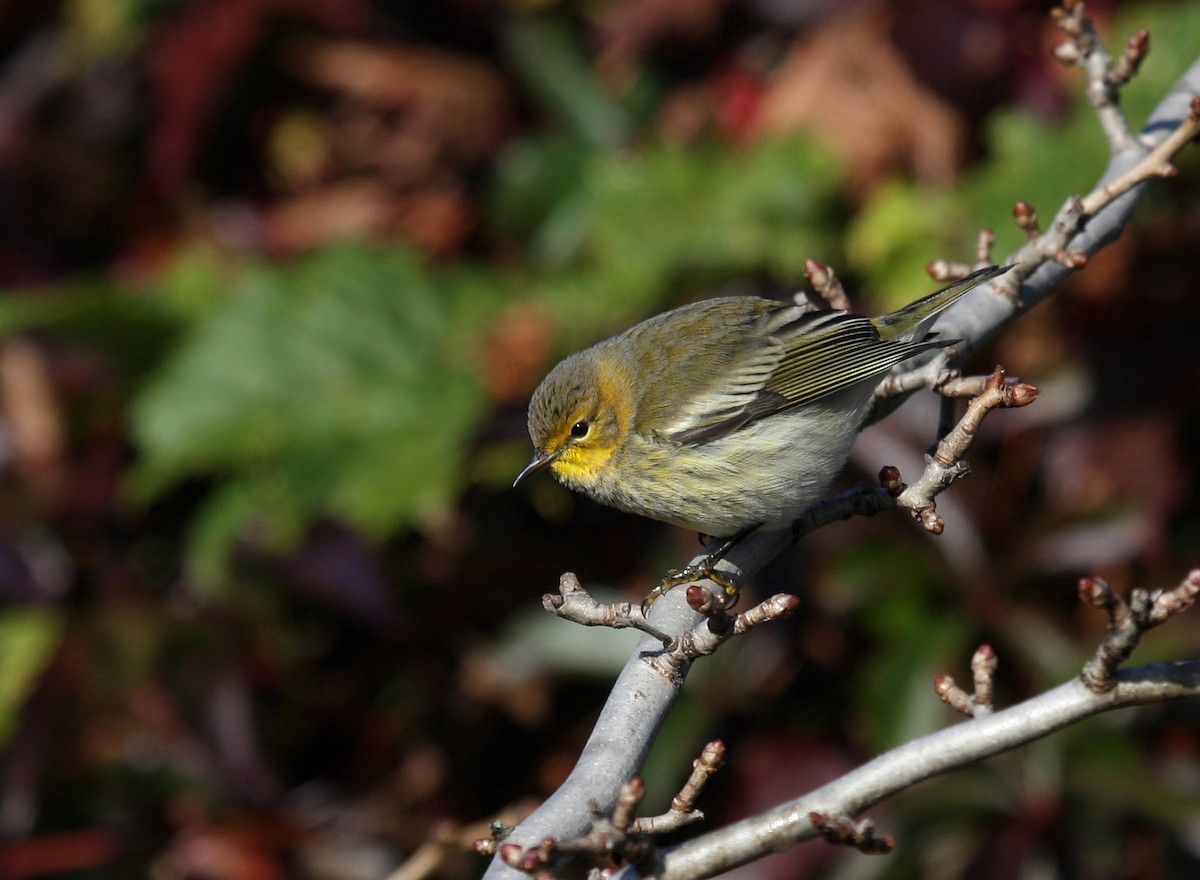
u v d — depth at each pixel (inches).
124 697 429.1
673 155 478.0
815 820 222.2
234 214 544.7
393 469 433.4
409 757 443.8
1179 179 431.2
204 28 519.5
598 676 429.1
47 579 462.3
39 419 491.5
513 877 220.4
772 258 454.0
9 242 550.9
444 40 539.2
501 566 450.9
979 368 439.5
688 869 227.6
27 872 415.2
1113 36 466.0
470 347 466.3
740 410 339.3
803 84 484.1
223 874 414.6
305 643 455.2
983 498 416.5
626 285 457.7
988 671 244.1
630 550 448.1
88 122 559.5
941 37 463.2
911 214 444.8
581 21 526.9
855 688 413.7
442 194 527.5
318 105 544.1
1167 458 411.8
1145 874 399.5
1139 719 401.7
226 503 446.6
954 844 389.7
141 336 508.4
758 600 415.8
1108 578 415.5
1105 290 433.1
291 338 471.2
